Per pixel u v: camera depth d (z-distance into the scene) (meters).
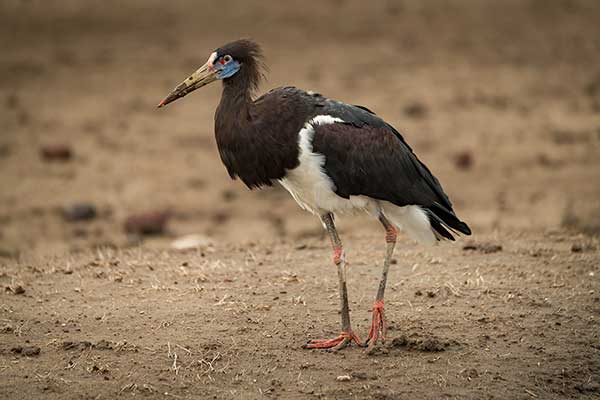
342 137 9.80
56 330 10.28
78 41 36.09
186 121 28.00
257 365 9.47
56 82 31.44
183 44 35.88
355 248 13.53
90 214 20.14
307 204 10.26
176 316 10.65
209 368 9.37
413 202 10.14
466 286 11.58
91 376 9.18
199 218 20.30
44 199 21.39
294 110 9.84
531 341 10.06
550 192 20.84
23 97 29.84
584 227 15.39
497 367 9.49
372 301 11.20
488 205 20.11
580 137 25.45
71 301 11.17
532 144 24.89
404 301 11.16
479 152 24.36
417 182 10.18
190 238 16.08
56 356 9.60
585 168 22.70
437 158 23.98
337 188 9.91
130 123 27.56
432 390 9.01
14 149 25.00
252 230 19.09
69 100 29.62
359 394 8.91
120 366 9.38
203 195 21.97
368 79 31.53
